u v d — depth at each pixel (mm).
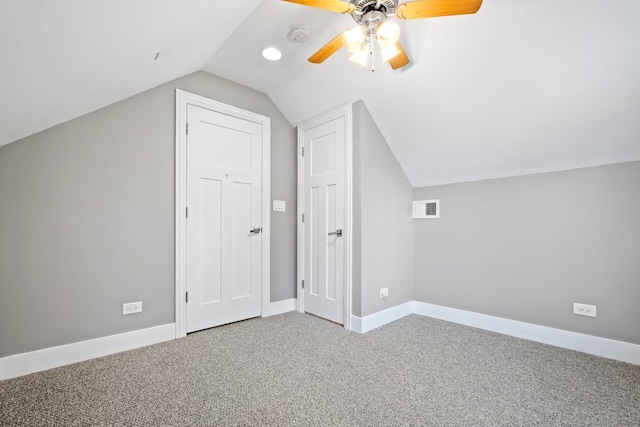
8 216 1806
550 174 2348
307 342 2342
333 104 2854
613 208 2078
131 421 1383
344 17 1969
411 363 1979
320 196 3010
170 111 2461
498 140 2357
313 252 3076
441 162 2809
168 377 1791
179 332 2438
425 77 2229
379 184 2811
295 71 2664
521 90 1989
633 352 1983
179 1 1355
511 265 2537
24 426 1343
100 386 1688
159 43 1688
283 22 2027
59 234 1963
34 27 1021
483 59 1947
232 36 2184
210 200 2668
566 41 1667
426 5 1330
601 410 1468
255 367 1920
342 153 2799
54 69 1351
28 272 1858
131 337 2215
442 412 1455
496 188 2633
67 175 1995
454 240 2896
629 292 2012
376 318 2713
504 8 1676
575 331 2219
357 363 1979
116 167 2188
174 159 2471
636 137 1895
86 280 2053
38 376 1800
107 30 1276
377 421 1389
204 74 2670
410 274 3158
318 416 1424
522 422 1380
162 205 2395
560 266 2293
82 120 2053
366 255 2648
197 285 2566
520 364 1966
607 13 1498
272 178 3146
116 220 2180
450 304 2916
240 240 2855
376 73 2387
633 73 1646
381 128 2805
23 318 1838
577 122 1986
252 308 2928
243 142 2914
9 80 1249
